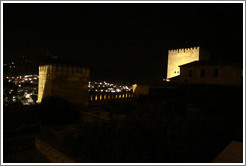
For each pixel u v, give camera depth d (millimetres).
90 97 25453
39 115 17734
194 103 13828
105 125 10539
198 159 8266
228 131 10242
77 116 19125
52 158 10336
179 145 8219
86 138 9664
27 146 12617
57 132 13719
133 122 9688
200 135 8758
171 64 33875
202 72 18750
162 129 8914
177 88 17547
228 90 15203
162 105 11734
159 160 8172
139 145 8461
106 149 9031
